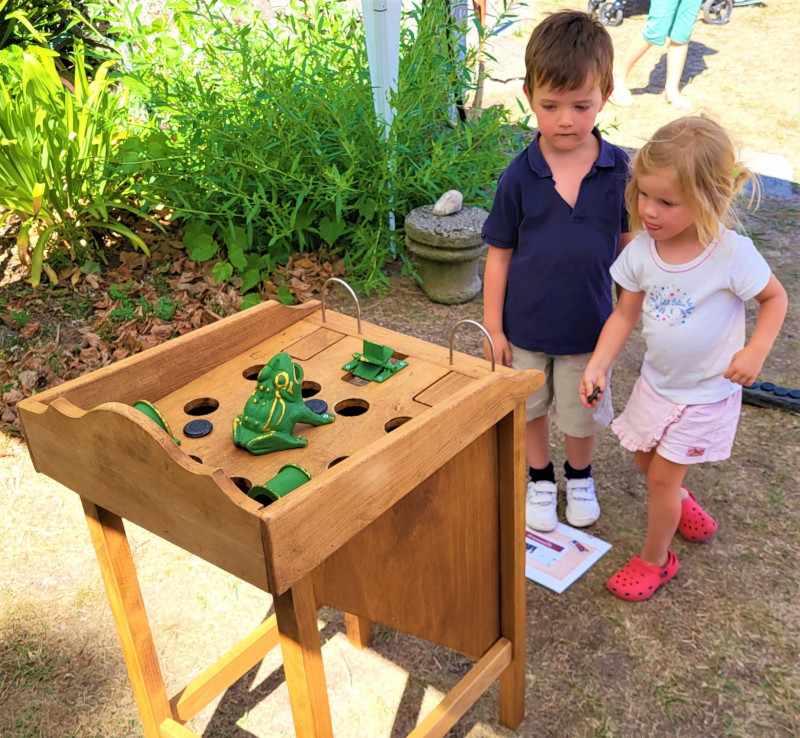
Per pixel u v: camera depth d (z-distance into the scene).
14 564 2.61
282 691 2.13
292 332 1.83
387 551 1.49
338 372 1.66
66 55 5.06
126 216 4.41
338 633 2.30
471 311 3.91
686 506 2.48
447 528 1.61
